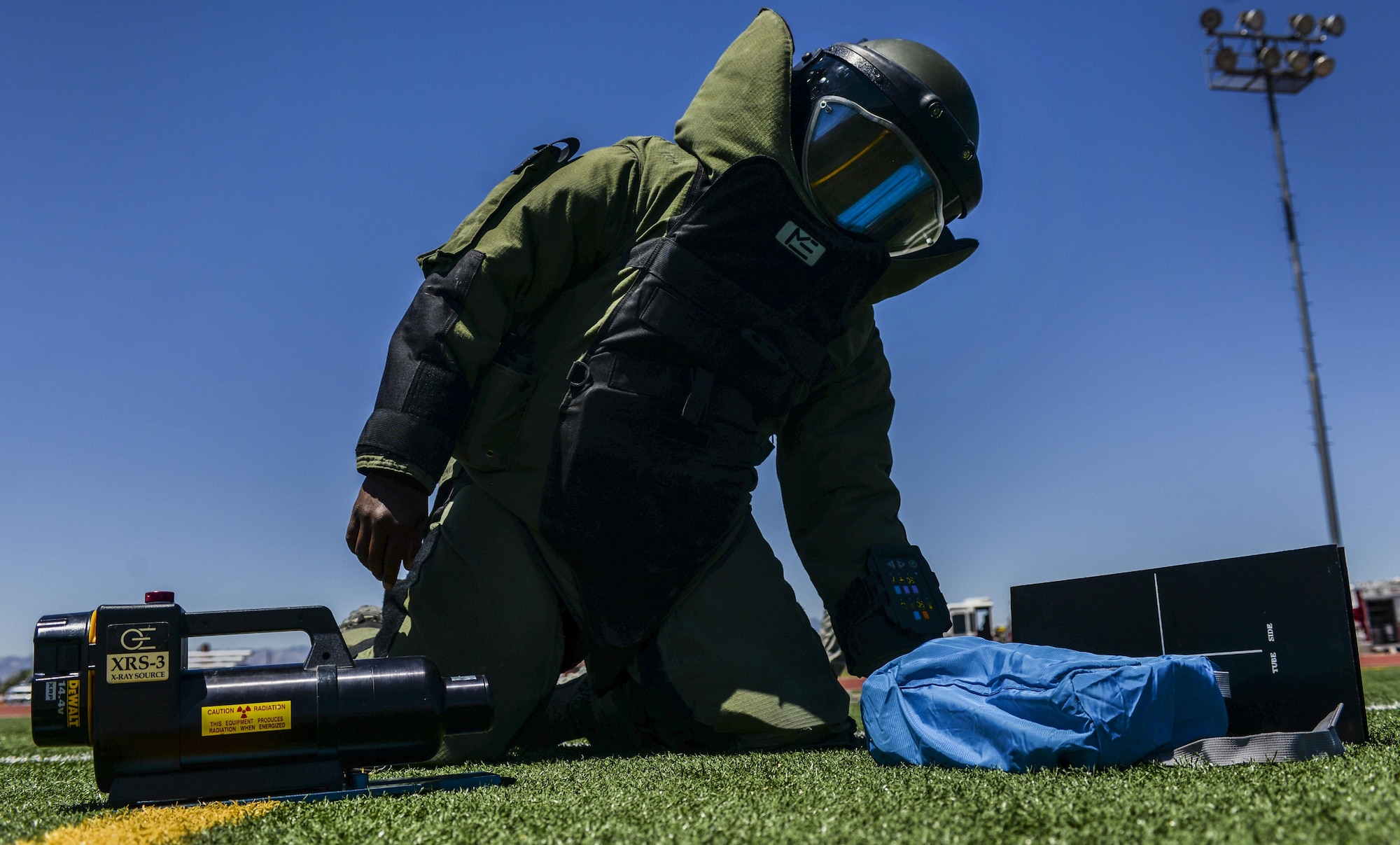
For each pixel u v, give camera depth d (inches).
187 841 67.7
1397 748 96.9
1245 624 114.0
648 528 145.1
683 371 147.0
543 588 147.7
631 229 154.2
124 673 85.7
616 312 147.5
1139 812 64.2
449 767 134.3
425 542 152.1
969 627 482.9
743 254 146.5
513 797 84.4
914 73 152.1
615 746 160.2
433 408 142.6
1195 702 93.8
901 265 157.6
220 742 87.3
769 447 161.9
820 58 156.9
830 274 150.1
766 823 65.5
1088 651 133.2
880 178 153.3
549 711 180.1
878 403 178.7
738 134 148.6
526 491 148.8
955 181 154.6
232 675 89.8
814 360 154.0
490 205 153.3
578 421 145.8
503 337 152.2
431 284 149.3
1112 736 88.2
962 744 97.8
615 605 145.7
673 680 144.9
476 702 95.7
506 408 148.9
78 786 111.6
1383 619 933.8
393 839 65.4
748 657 146.2
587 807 75.8
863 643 164.2
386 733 91.7
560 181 152.9
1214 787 73.6
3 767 152.0
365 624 183.2
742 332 146.9
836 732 145.8
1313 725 106.4
